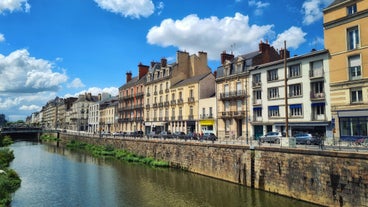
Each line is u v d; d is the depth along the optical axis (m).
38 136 92.31
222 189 22.45
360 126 25.28
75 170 32.12
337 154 16.59
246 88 36.75
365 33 25.28
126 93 69.19
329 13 28.25
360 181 15.42
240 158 23.78
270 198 19.50
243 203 18.73
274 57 39.16
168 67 53.75
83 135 64.00
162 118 53.56
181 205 19.03
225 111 40.00
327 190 17.06
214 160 26.75
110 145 50.28
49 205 19.42
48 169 32.81
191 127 46.28
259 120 35.00
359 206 15.40
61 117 131.62
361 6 25.75
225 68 40.56
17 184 24.64
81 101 105.88
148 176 28.27
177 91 50.25
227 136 39.06
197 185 24.09
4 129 80.94
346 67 26.50
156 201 20.00
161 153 35.59
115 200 20.42
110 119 78.88
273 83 33.31
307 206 17.42
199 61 54.59
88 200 20.52
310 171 18.14
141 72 65.94
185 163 30.98
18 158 41.69
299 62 30.64
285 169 19.86
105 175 29.14
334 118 27.11
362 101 25.28
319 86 28.94
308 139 23.88
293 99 31.09
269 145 23.80
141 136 47.38
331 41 27.86
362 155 15.34
